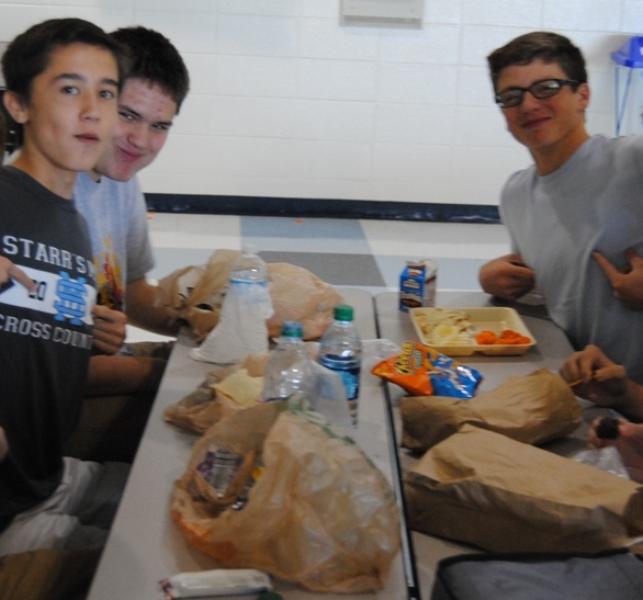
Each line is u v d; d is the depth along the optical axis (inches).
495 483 50.4
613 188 85.0
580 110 87.0
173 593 44.6
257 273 76.8
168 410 63.1
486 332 83.4
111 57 67.9
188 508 50.9
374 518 45.6
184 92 85.7
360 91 224.7
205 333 78.1
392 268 195.3
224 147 228.2
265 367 62.9
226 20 219.0
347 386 65.8
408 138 228.4
